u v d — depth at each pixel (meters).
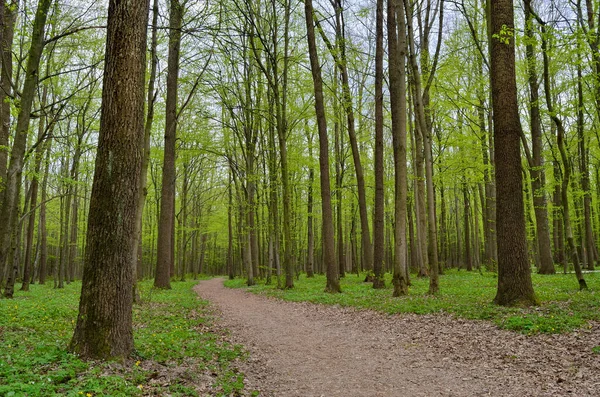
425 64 19.52
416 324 9.84
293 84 22.72
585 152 26.14
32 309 10.59
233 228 41.72
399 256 14.93
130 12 6.39
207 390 5.49
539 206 20.02
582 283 12.27
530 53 17.70
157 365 6.21
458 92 19.42
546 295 11.63
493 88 10.71
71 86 20.20
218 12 15.73
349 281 24.50
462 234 46.00
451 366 6.56
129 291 6.34
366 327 10.23
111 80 6.30
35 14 11.45
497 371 6.12
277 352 8.09
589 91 15.81
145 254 48.28
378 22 18.41
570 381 5.41
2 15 9.16
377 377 6.24
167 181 22.36
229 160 25.81
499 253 10.55
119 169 6.23
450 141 20.81
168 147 22.31
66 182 18.81
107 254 6.13
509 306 10.11
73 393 4.21
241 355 7.70
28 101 11.03
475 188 29.19
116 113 6.25
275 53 20.50
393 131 15.38
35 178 19.80
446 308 10.87
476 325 8.91
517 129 10.51
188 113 26.80
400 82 15.23
